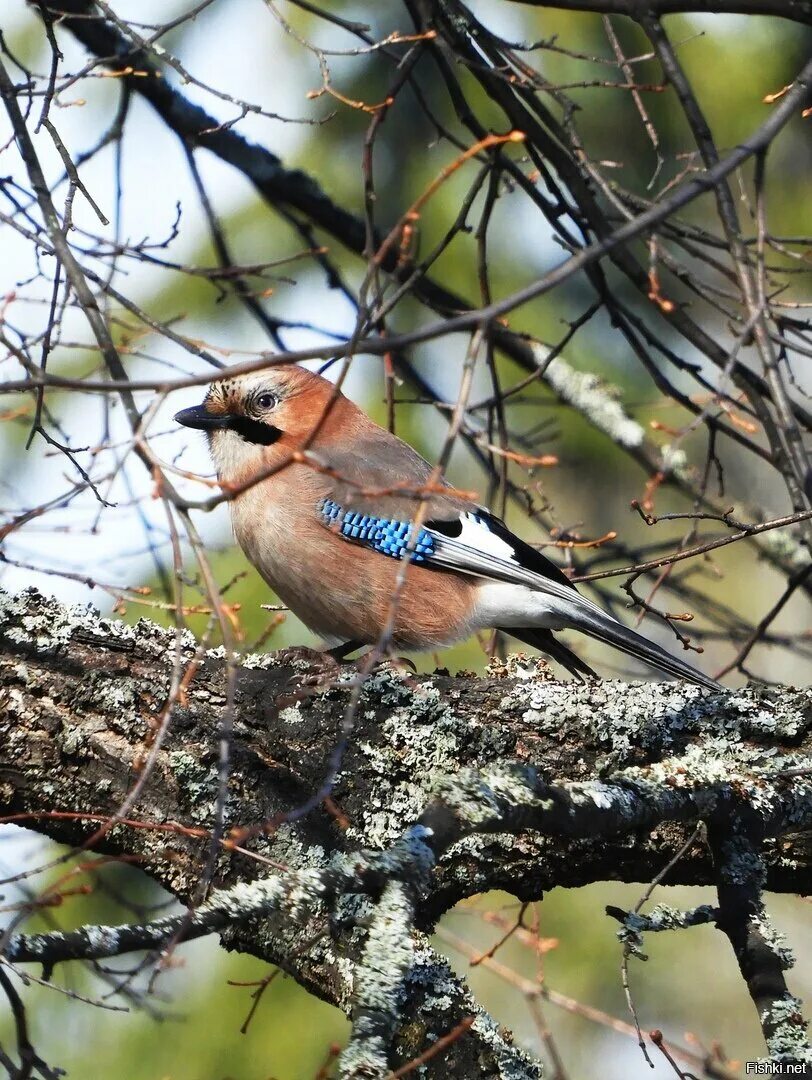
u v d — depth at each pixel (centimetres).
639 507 740
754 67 1304
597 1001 1219
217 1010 1107
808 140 1342
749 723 705
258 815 704
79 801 712
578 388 1177
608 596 1076
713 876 695
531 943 799
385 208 1344
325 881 514
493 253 1352
